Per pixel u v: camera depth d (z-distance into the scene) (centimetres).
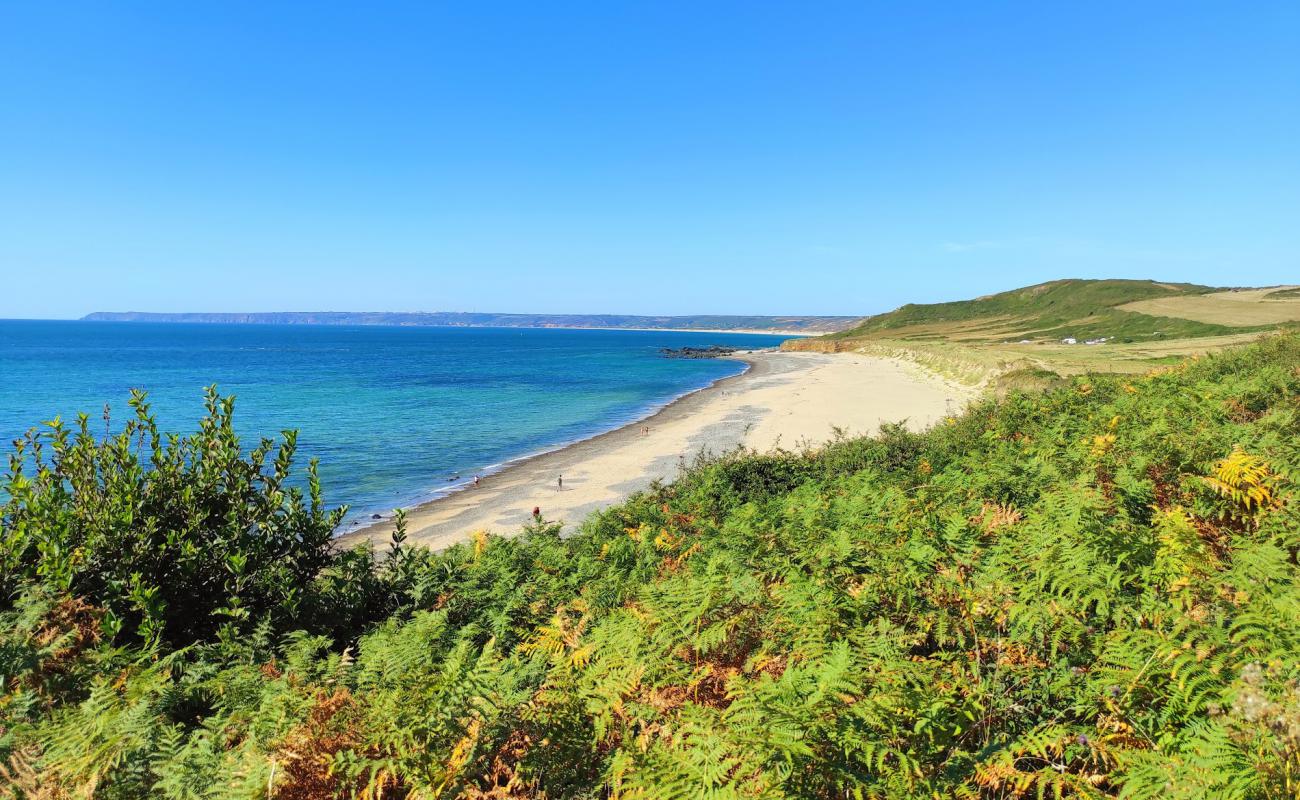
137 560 703
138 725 420
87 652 573
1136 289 16800
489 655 468
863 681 385
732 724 360
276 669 590
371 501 2986
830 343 16525
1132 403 1353
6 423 4869
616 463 3669
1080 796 318
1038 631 444
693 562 848
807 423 4628
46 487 720
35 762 380
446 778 368
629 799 326
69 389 7462
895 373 8369
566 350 19088
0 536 701
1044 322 15025
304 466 3675
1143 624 447
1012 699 395
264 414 5694
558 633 630
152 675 543
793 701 367
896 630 470
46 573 657
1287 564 468
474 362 13425
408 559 920
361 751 383
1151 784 300
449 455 4050
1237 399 1177
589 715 430
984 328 15938
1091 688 380
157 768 376
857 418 4747
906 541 697
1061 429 1277
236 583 736
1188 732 325
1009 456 1159
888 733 350
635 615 612
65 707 465
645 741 374
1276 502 618
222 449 816
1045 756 342
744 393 7038
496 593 842
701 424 4931
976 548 616
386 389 7938
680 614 576
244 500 816
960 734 373
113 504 717
